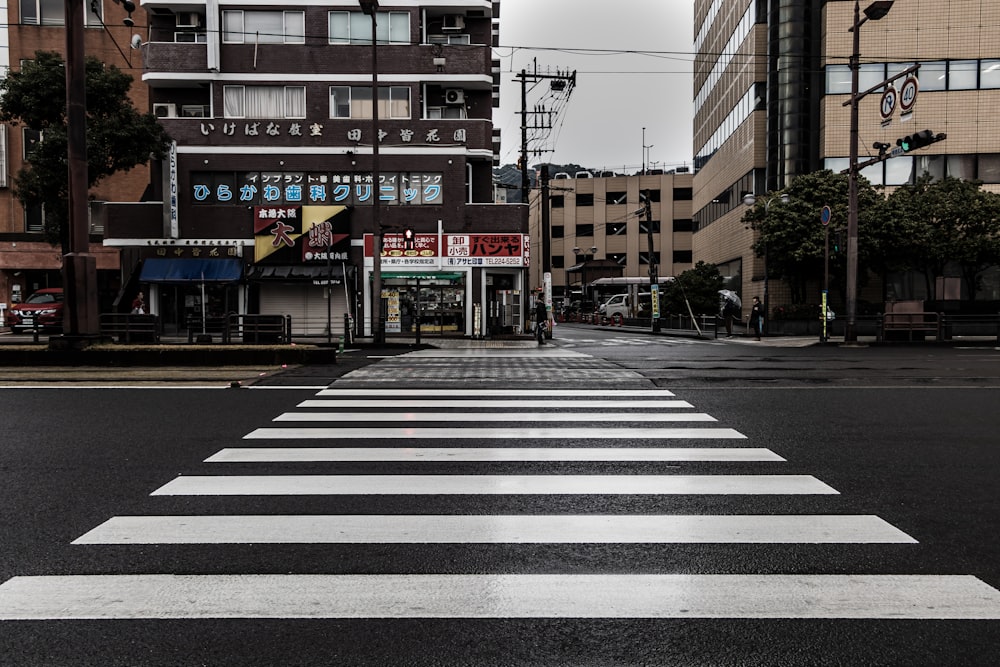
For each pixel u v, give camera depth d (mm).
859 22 21766
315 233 25812
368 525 4625
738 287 40000
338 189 26484
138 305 24562
